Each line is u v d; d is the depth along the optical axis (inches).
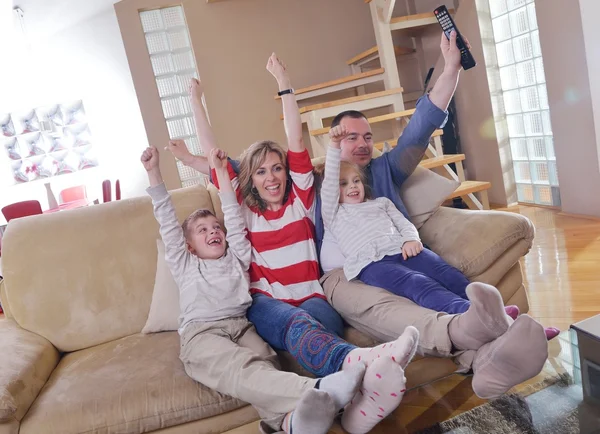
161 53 174.9
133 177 254.2
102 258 73.1
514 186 162.4
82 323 70.2
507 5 146.6
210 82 177.0
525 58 144.3
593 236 116.2
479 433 39.7
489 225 67.1
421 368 57.3
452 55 68.9
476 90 164.9
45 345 66.6
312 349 52.7
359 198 72.6
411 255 65.4
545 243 118.7
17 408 51.3
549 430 38.6
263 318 61.4
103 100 246.2
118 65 243.0
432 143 158.1
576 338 47.1
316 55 188.5
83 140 248.8
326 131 132.8
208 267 66.5
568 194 135.9
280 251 69.9
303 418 41.8
